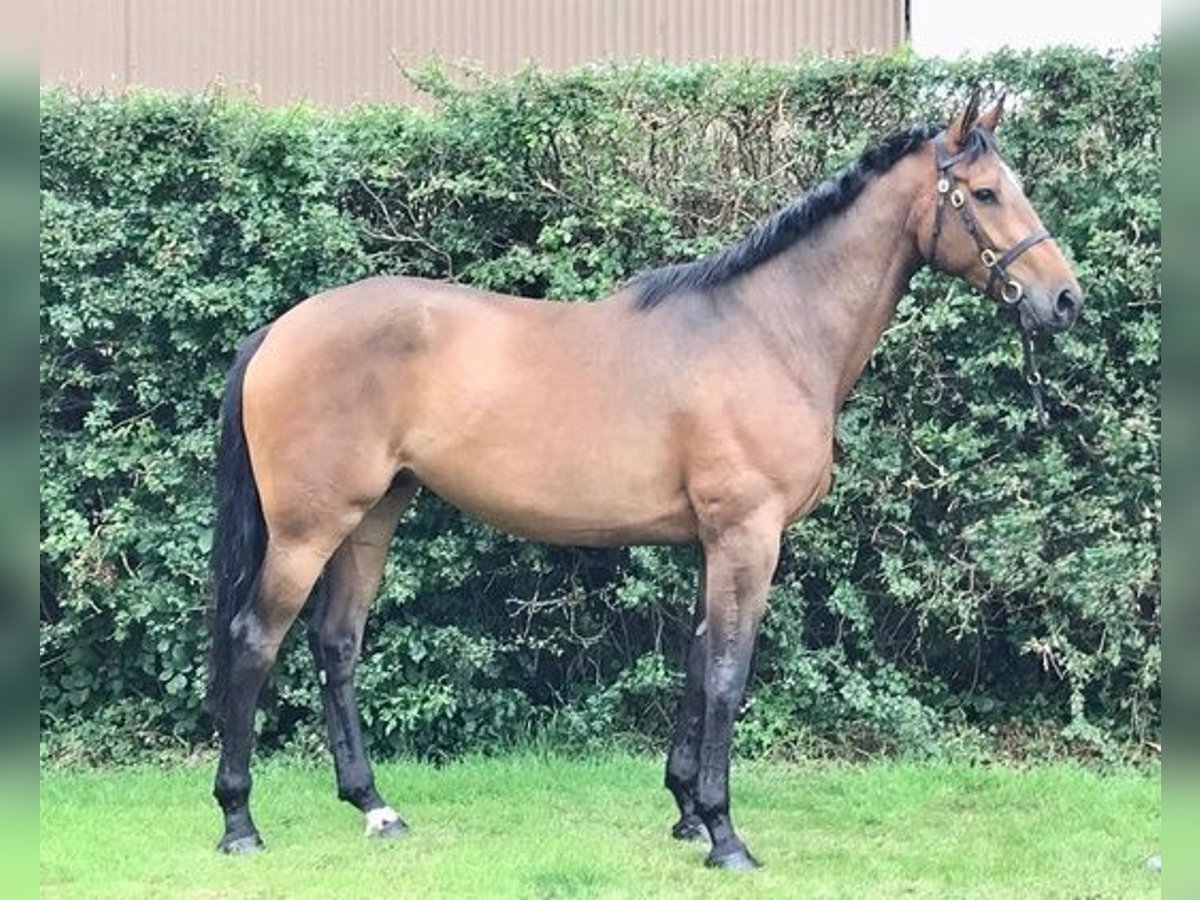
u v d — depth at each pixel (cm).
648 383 381
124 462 512
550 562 532
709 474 375
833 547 520
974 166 381
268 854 394
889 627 543
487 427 385
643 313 392
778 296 388
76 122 502
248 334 511
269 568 387
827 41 807
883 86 507
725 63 516
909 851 401
